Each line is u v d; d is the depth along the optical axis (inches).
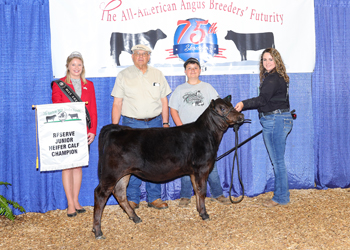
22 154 163.3
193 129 138.9
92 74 166.2
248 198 178.2
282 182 159.9
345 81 188.9
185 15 169.9
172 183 179.2
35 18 161.5
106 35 165.6
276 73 154.0
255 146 182.9
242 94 179.9
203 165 138.6
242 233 128.9
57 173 165.9
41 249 119.7
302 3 176.9
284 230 130.7
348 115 190.5
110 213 159.0
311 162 189.0
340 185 191.6
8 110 161.6
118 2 165.2
